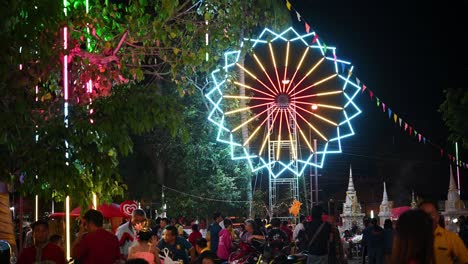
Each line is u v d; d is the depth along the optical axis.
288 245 17.14
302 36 31.23
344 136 31.08
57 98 12.21
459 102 20.89
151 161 35.50
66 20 10.86
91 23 12.28
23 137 9.89
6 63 9.30
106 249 10.30
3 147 10.02
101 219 10.48
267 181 42.72
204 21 15.14
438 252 8.28
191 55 14.84
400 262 5.34
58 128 9.95
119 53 14.20
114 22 14.14
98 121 10.30
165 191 35.38
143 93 10.51
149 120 10.48
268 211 35.94
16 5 9.30
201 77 30.41
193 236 18.61
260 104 31.62
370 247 21.42
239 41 16.17
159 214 35.38
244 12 15.60
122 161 34.69
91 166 10.30
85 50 13.91
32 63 10.41
